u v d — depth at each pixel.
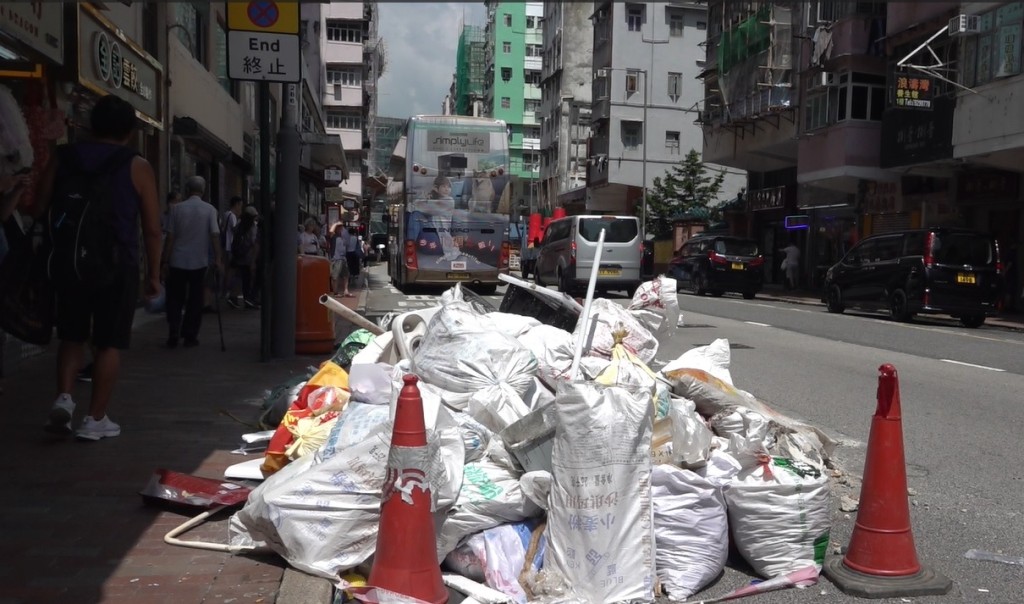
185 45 18.09
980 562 4.62
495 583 3.80
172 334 10.20
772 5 32.75
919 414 8.51
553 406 4.20
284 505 3.81
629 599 3.72
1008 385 10.31
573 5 70.38
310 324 9.92
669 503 4.11
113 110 5.70
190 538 4.18
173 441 5.84
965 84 22.64
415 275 23.59
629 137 56.06
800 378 10.48
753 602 4.00
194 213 10.04
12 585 3.58
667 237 47.59
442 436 4.05
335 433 4.42
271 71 8.83
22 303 5.50
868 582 4.11
